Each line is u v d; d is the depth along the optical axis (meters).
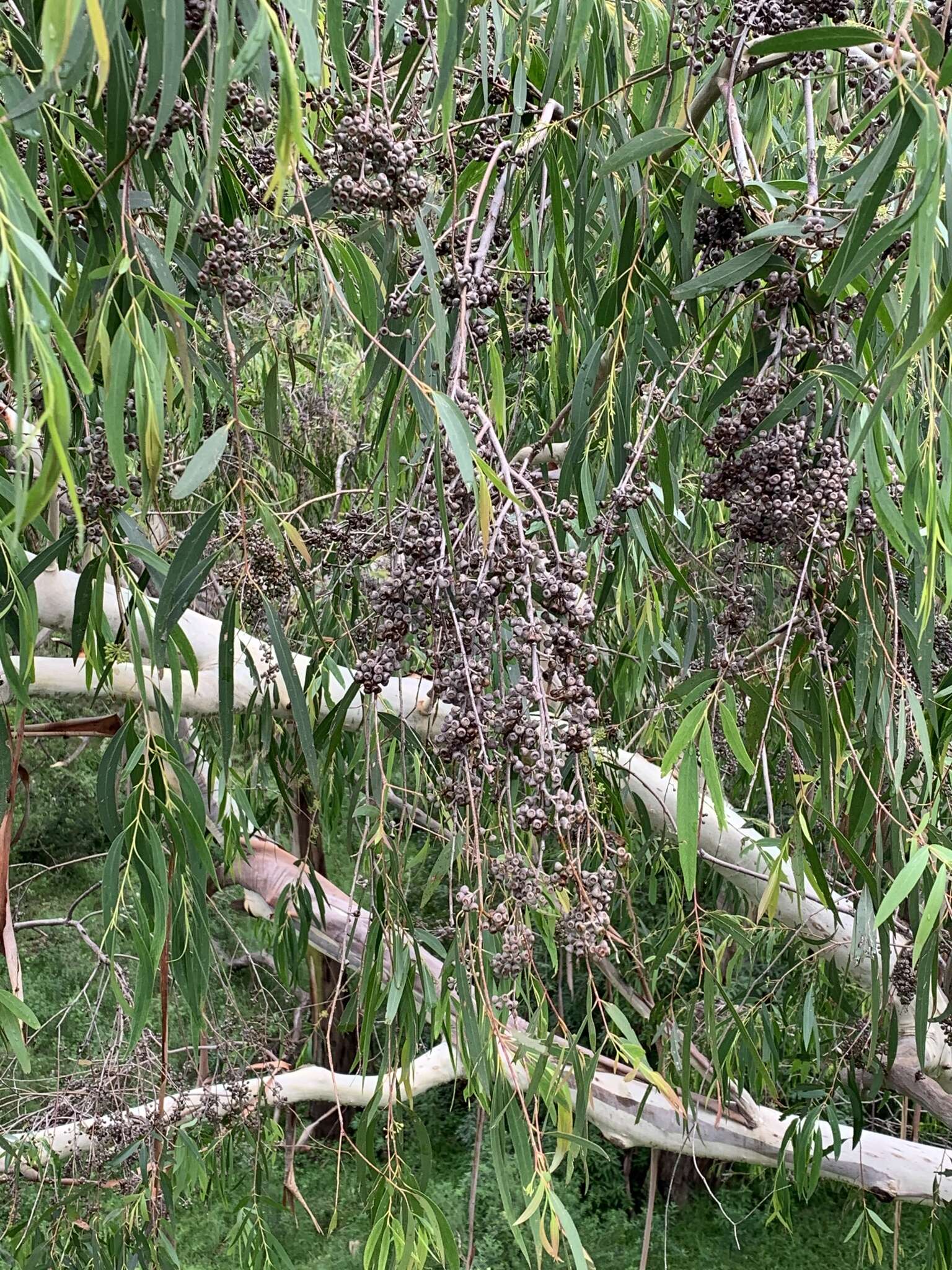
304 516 3.17
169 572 1.37
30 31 1.29
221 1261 4.26
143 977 1.46
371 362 1.57
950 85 1.11
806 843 1.53
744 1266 5.68
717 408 1.74
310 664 2.05
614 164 1.45
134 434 1.53
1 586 1.39
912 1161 2.79
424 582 1.19
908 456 1.32
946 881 1.32
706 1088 2.95
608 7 1.76
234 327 1.95
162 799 1.50
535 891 1.28
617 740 2.28
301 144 0.94
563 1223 1.47
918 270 1.14
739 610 1.51
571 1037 1.64
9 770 1.46
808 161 1.39
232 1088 2.89
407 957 1.85
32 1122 3.10
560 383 2.08
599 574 1.86
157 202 1.51
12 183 0.94
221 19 0.96
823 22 1.44
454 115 1.56
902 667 1.58
